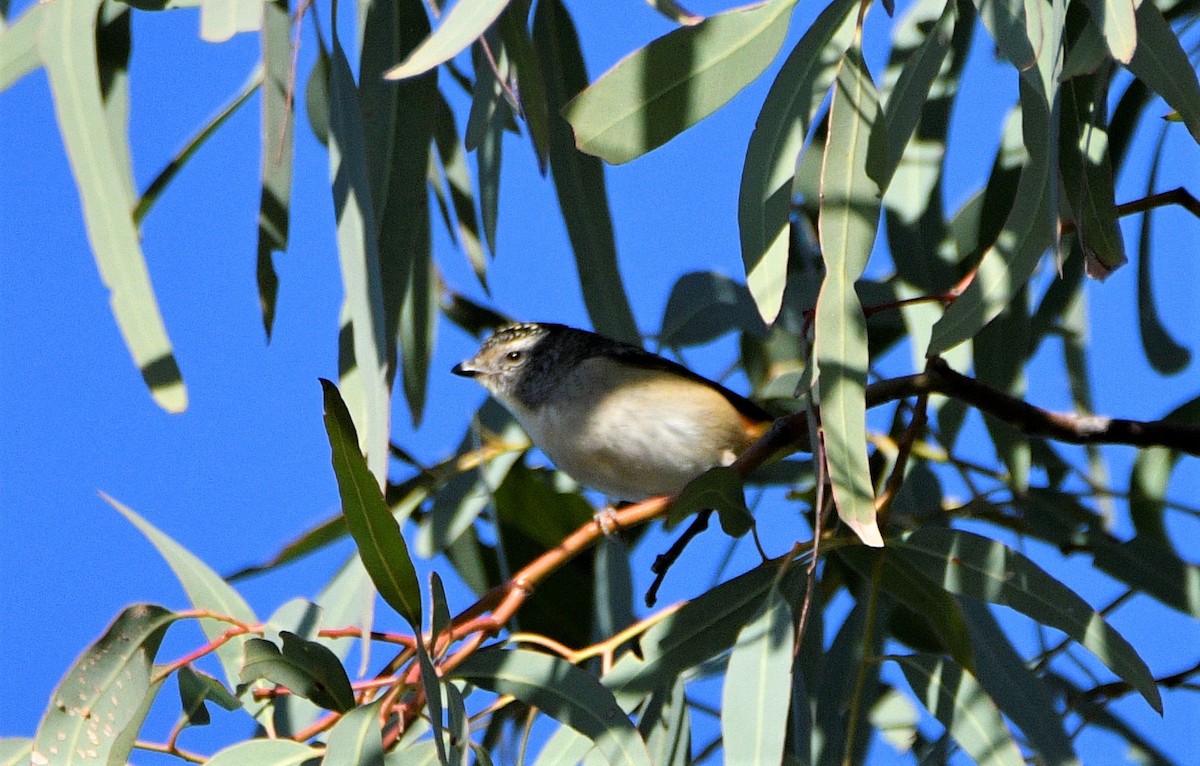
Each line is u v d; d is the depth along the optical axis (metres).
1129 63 5.75
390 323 7.05
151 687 6.40
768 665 6.35
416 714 6.33
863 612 7.64
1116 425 7.51
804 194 8.08
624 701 6.73
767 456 7.07
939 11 8.55
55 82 7.12
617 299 8.13
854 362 5.91
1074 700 8.52
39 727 6.21
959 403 8.66
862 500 5.87
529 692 6.41
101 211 6.98
